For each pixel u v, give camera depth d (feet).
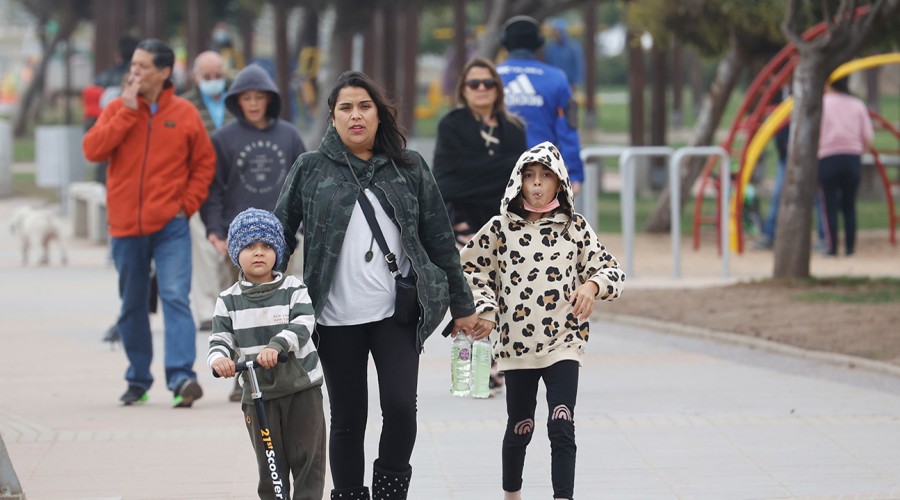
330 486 63.98
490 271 57.57
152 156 82.64
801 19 171.63
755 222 191.31
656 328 114.11
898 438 73.10
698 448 71.36
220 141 85.97
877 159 175.22
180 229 84.33
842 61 128.88
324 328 54.39
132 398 85.05
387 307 54.13
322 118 280.31
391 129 54.80
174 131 82.94
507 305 57.06
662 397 84.89
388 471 54.34
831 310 114.01
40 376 96.12
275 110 87.10
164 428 77.51
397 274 53.98
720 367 95.71
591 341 108.99
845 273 147.02
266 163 85.92
